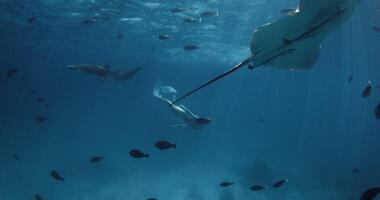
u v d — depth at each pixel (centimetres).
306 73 5841
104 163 3381
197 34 2783
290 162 3731
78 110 10788
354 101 10031
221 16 2217
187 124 820
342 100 10338
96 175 2991
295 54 600
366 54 3494
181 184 2775
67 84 9050
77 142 5431
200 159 4025
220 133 6094
